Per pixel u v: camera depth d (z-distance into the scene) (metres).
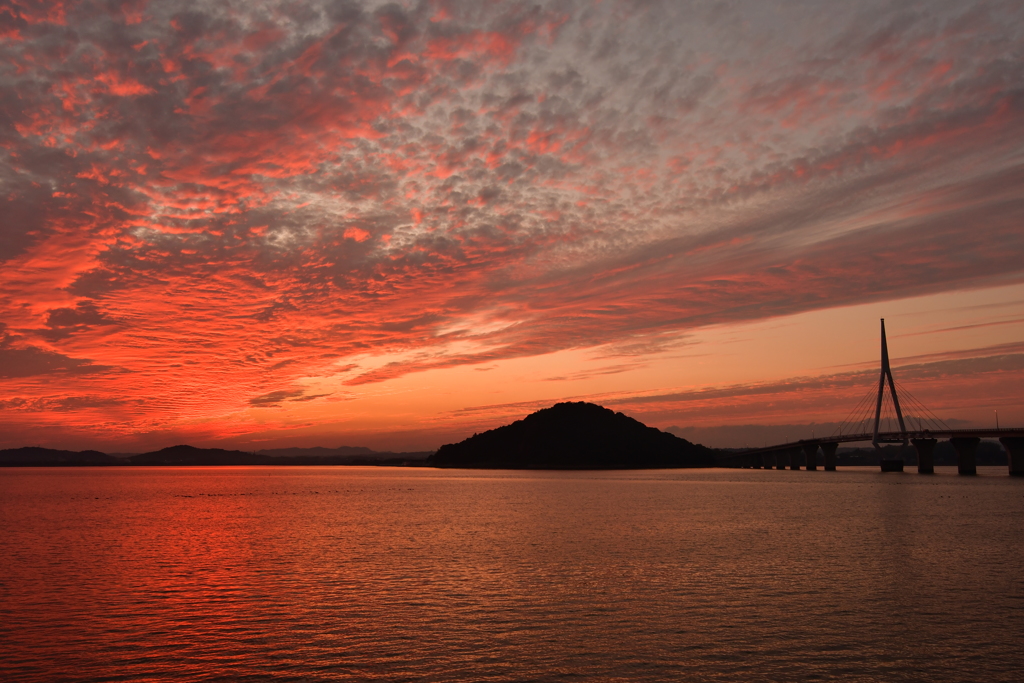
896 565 46.94
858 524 72.75
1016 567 46.12
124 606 36.62
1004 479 176.38
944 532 65.00
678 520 79.69
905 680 25.61
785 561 48.88
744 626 32.00
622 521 79.12
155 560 52.16
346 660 27.72
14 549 59.47
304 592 39.59
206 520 86.69
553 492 147.75
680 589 39.66
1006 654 28.23
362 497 137.12
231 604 36.78
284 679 25.80
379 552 55.06
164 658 28.11
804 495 125.56
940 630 31.34
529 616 33.88
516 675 26.11
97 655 28.52
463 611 34.91
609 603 36.38
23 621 33.69
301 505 114.38
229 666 27.14
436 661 27.56
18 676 26.25
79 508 111.31
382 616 34.00
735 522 76.56
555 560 50.06
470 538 63.88
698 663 27.27
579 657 27.95
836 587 39.94
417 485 199.00
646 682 25.39
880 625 32.12
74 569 48.41
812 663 27.25
